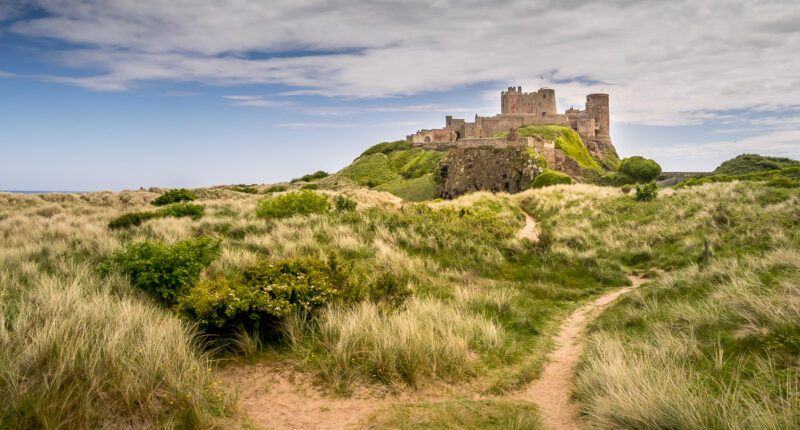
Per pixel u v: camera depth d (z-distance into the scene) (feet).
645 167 309.83
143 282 23.63
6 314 16.87
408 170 406.00
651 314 26.27
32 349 13.03
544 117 519.60
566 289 40.75
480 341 23.82
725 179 142.92
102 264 27.07
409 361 18.60
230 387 15.81
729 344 18.35
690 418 12.41
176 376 14.14
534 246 53.83
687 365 17.63
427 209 70.23
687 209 71.26
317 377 17.34
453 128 526.98
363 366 18.21
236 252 38.34
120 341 14.65
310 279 24.41
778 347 16.44
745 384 14.94
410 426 14.08
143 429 11.60
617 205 85.56
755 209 58.29
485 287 37.96
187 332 18.30
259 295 20.79
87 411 11.31
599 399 15.01
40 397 11.03
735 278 26.81
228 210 76.33
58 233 46.24
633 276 47.60
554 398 17.87
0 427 9.98
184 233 46.52
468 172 305.73
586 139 536.83
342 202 73.82
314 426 13.82
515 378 19.66
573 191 115.14
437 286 35.86
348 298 24.79
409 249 47.88
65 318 16.25
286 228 49.78
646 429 12.85
